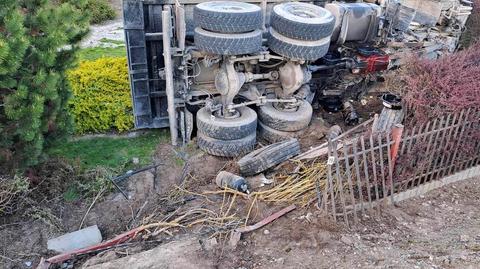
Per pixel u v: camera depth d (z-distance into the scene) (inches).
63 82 222.5
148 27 259.8
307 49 235.8
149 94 271.9
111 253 183.6
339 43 288.2
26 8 198.2
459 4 369.7
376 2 307.4
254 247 179.3
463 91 206.4
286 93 263.6
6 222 201.8
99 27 508.1
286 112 262.1
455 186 223.9
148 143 270.4
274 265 167.9
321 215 189.6
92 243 192.7
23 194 204.8
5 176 203.2
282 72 257.9
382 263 166.2
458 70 220.1
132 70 259.3
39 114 187.3
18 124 188.9
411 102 215.3
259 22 228.5
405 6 347.3
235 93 243.0
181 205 214.5
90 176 229.5
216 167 243.1
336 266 165.3
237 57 241.3
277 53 245.8
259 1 260.7
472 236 183.9
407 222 194.4
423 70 226.7
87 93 288.4
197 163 246.7
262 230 188.4
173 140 264.5
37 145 200.2
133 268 167.9
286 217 195.2
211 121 240.4
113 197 222.1
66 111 227.6
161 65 270.4
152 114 282.5
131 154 257.1
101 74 308.3
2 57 163.3
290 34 233.6
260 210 202.1
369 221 192.4
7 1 178.2
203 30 226.4
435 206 207.8
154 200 221.6
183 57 242.5
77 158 240.5
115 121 278.4
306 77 258.5
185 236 190.9
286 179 223.3
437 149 209.2
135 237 194.1
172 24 254.8
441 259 167.9
